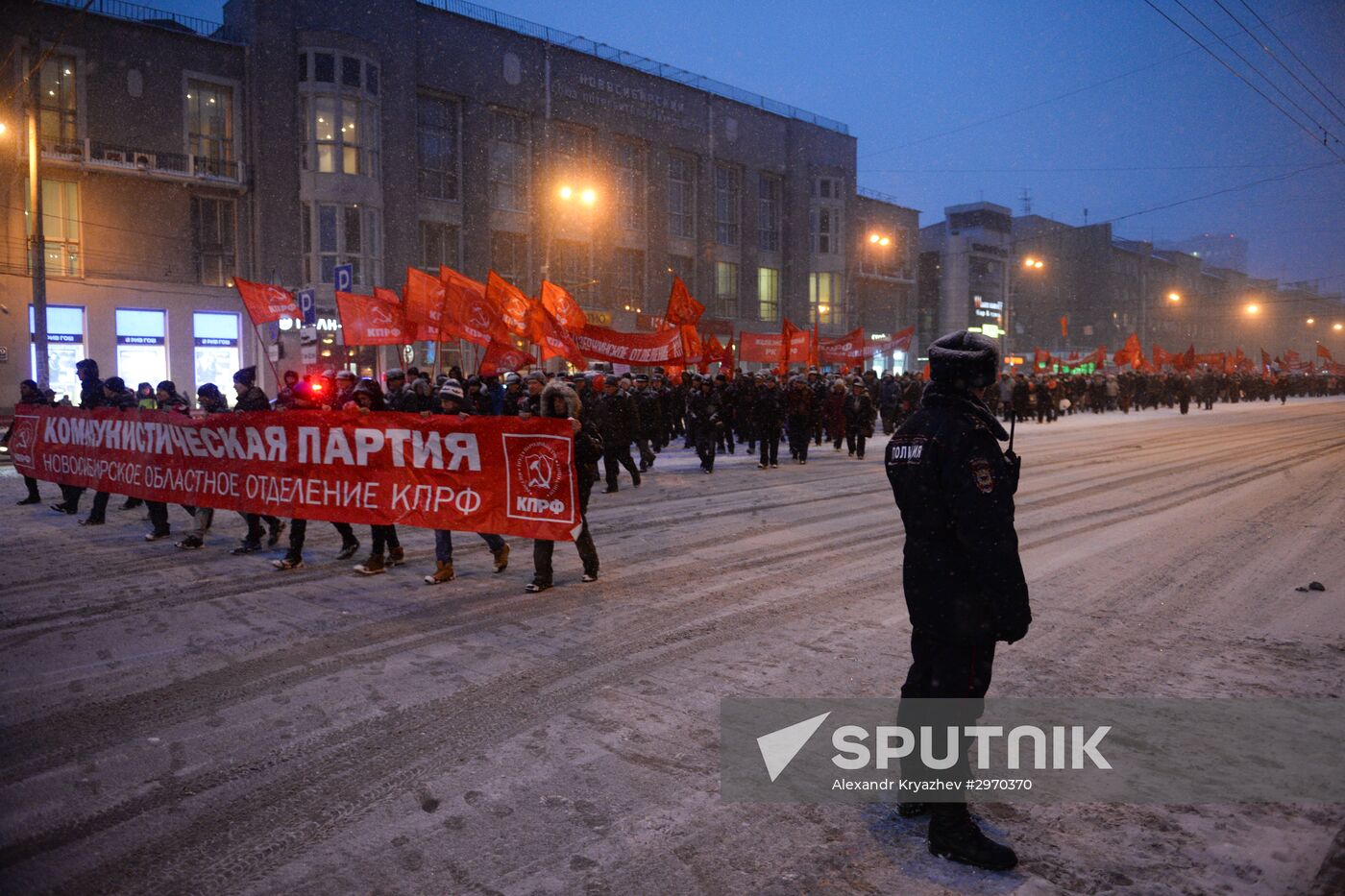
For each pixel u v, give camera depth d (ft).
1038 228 322.75
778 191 177.17
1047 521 30.71
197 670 15.55
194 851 9.68
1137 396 136.15
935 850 9.50
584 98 141.08
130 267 103.24
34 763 11.85
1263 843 9.73
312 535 29.76
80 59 99.30
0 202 94.12
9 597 20.74
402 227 117.60
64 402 46.73
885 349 92.48
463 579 22.77
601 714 13.46
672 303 55.67
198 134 107.45
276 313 46.73
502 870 9.24
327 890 8.90
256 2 108.17
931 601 9.36
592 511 33.81
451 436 22.12
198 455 26.78
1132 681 14.75
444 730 12.90
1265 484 41.29
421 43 121.90
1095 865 9.30
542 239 136.05
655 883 9.00
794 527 30.01
